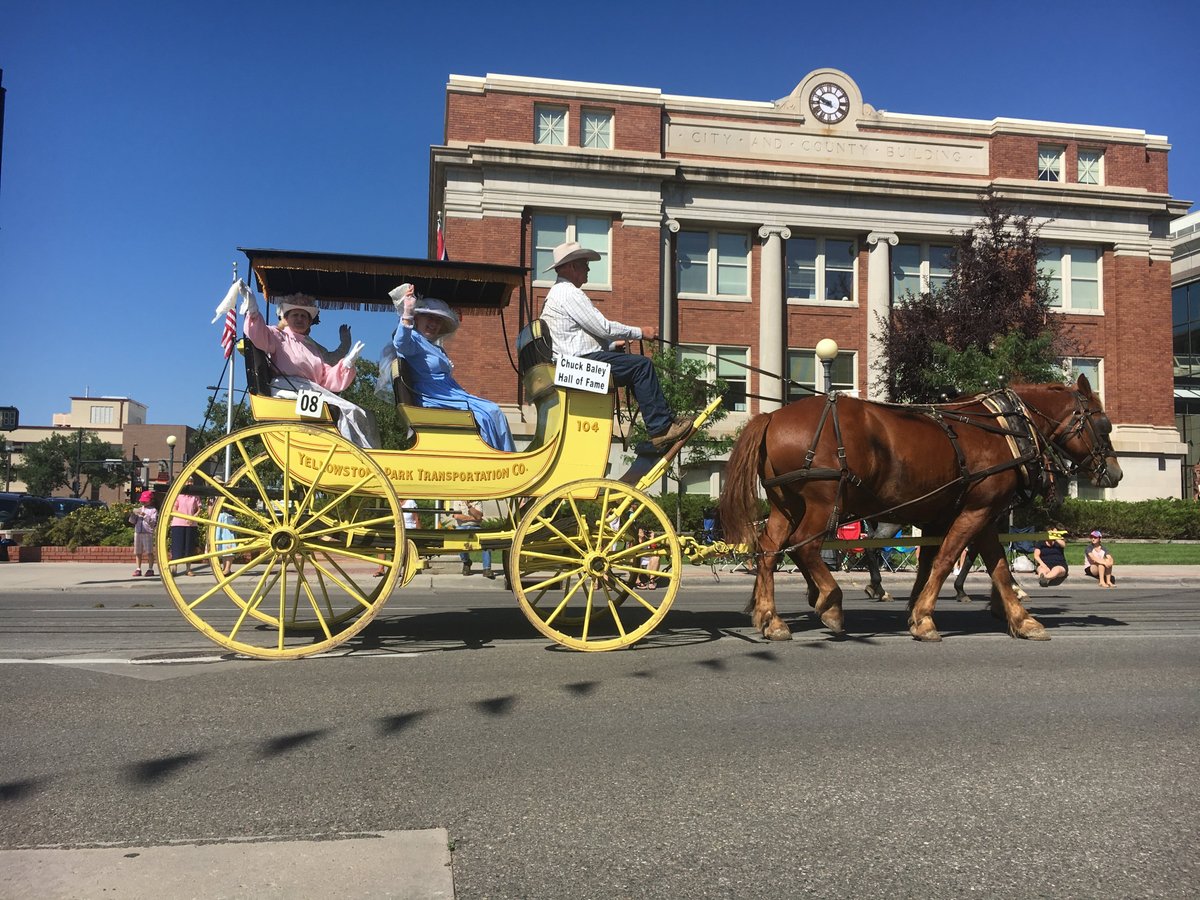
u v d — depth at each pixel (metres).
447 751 4.41
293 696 5.50
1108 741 4.68
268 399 7.11
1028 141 30.28
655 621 7.18
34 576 16.98
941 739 4.68
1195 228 51.69
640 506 7.25
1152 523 27.12
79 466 79.62
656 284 27.77
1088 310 30.67
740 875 3.09
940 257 30.28
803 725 4.93
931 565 8.41
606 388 7.32
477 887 2.97
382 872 3.06
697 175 28.08
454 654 6.97
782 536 7.80
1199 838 3.44
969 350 21.83
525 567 7.59
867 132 29.80
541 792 3.85
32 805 3.66
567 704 5.34
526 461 7.23
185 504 17.08
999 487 7.79
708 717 5.07
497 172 26.98
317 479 6.75
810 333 29.45
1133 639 7.99
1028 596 13.54
